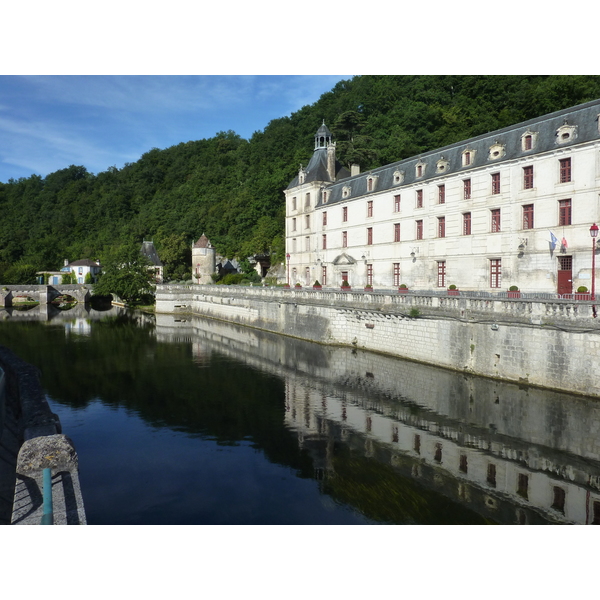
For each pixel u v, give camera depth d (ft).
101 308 265.75
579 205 93.76
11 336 155.33
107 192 495.00
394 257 143.13
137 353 124.88
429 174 130.41
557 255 98.02
